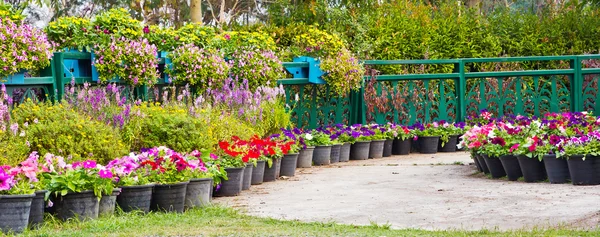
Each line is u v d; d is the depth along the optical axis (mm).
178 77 11938
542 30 17422
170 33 12188
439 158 13492
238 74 12969
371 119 15375
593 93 16516
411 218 7285
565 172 9336
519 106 16234
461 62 15750
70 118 8930
